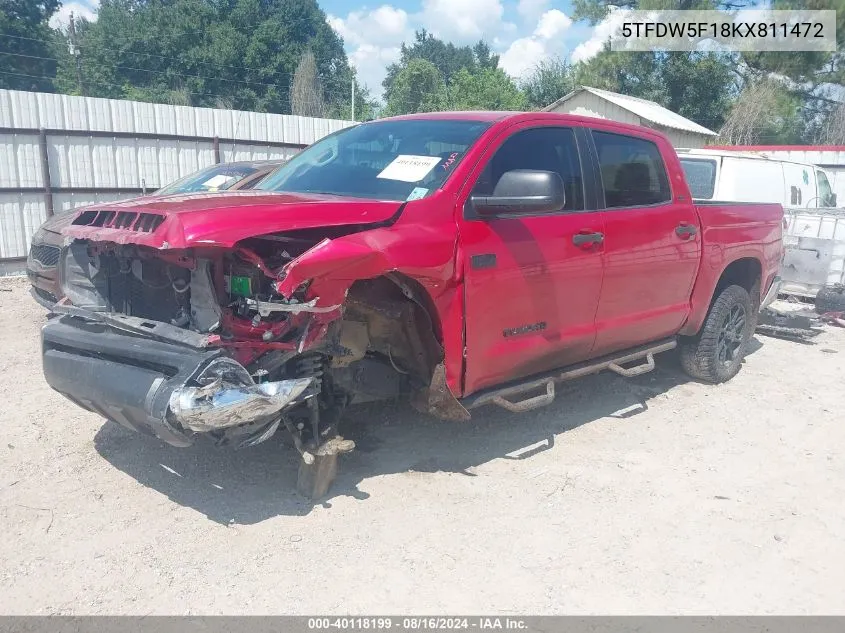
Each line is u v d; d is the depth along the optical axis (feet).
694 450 15.90
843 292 29.43
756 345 25.89
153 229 10.62
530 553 11.49
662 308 17.46
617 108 82.17
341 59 191.42
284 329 10.98
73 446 14.70
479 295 12.98
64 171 43.09
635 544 11.90
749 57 110.93
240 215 10.63
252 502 12.69
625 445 15.99
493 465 14.61
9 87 156.35
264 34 166.71
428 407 13.28
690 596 10.54
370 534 11.82
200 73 165.07
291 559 11.05
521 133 14.42
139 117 45.80
